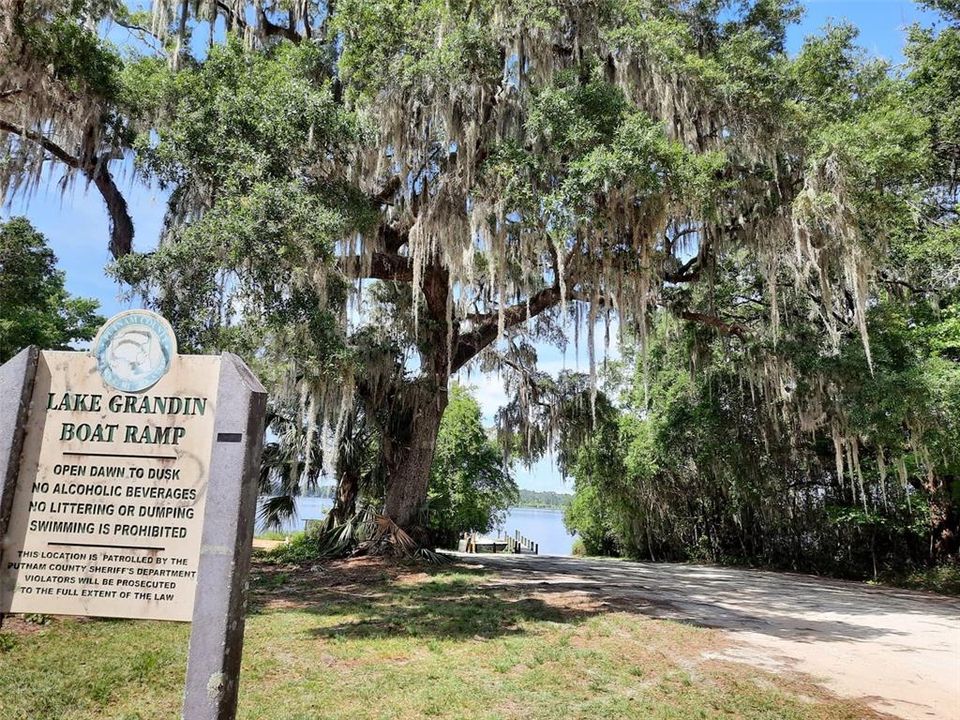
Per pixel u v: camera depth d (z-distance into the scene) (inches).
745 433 761.6
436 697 208.2
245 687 215.8
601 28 477.4
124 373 149.3
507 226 462.3
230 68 415.8
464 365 697.6
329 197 414.0
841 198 467.5
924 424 537.6
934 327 593.9
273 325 362.9
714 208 469.1
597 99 428.1
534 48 462.6
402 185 476.1
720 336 698.8
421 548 580.4
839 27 517.3
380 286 653.9
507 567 602.5
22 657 242.1
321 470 649.0
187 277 344.5
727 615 392.5
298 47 519.2
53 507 142.9
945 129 666.8
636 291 466.9
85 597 139.9
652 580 577.0
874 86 538.6
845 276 541.0
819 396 606.2
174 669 234.2
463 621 329.7
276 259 349.7
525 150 446.0
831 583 674.2
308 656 256.8
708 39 558.3
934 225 658.8
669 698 218.2
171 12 526.0
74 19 413.7
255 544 830.5
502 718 191.9
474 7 455.8
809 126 492.1
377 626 314.7
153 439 146.6
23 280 586.9
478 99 450.9
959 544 710.5
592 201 419.8
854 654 301.1
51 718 186.9
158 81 401.7
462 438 1003.3
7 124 414.3
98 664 235.9
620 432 847.1
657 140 403.5
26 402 146.6
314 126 393.4
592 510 1093.1
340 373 442.0
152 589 140.5
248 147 366.6
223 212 354.9
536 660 256.5
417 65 420.8
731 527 917.2
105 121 434.6
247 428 146.7
